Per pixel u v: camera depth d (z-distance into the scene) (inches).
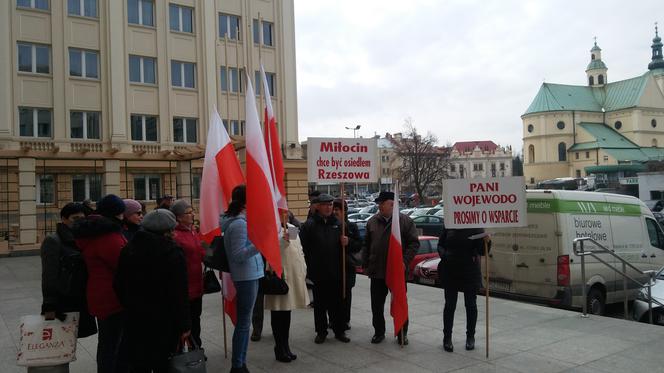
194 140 1138.0
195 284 221.8
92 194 997.8
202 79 1139.9
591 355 236.1
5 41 925.2
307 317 321.7
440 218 729.0
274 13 1255.5
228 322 311.6
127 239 205.8
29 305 380.8
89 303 178.1
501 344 255.0
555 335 271.4
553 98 4207.7
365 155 283.6
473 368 219.0
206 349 254.8
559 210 367.6
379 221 265.7
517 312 328.2
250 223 193.9
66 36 986.1
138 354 155.4
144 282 155.3
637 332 277.0
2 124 917.2
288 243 235.5
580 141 4136.3
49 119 974.4
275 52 1251.2
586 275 370.0
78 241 177.6
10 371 223.3
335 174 276.4
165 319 156.8
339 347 251.9
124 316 168.7
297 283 233.5
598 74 4419.3
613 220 399.2
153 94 1080.2
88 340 277.7
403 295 247.3
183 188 843.4
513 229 390.9
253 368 221.0
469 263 244.2
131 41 1058.7
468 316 246.8
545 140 4195.4
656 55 4667.8
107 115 1022.4
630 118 4111.7
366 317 319.3
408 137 2397.9
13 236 845.8
